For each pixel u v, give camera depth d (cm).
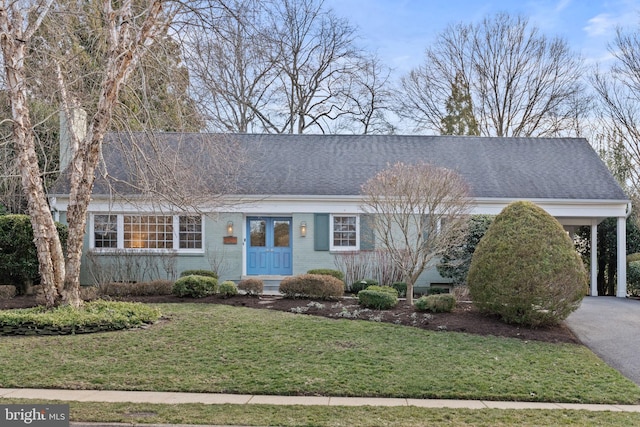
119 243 1683
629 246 1922
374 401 643
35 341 888
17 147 1057
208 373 737
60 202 1652
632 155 2777
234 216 1700
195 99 1102
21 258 1412
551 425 548
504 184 1742
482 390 684
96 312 1006
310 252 1702
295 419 554
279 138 2019
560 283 988
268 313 1111
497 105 3456
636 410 627
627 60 2661
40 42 1192
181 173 1138
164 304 1222
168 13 1068
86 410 575
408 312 1116
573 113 3234
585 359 838
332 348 855
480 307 1074
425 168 1221
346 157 1903
